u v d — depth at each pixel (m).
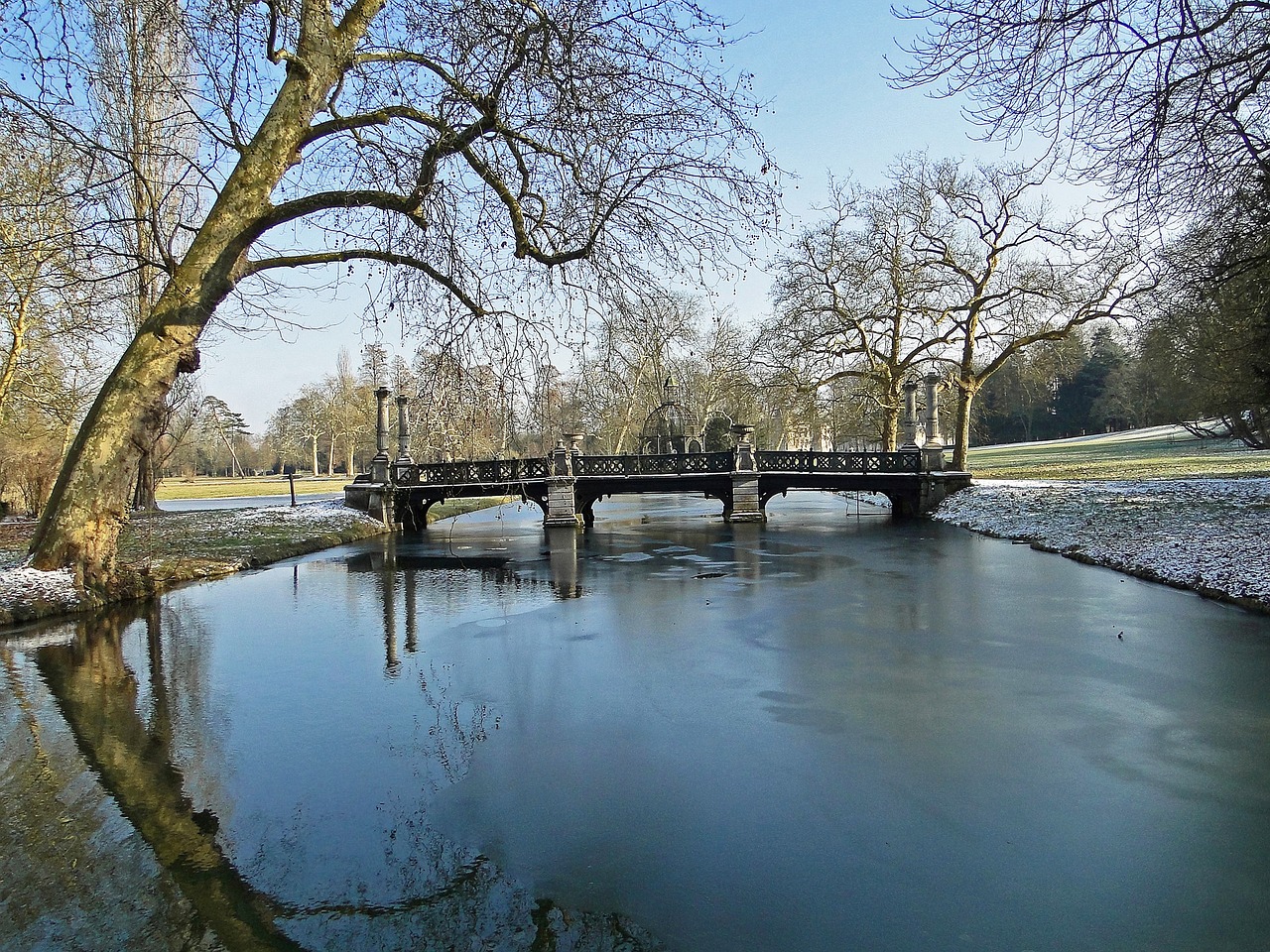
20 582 10.64
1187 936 3.50
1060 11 7.37
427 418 9.62
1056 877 4.02
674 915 3.70
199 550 17.08
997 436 77.81
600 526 26.80
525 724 6.38
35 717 6.60
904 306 28.64
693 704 6.84
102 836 4.49
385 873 4.08
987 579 13.06
